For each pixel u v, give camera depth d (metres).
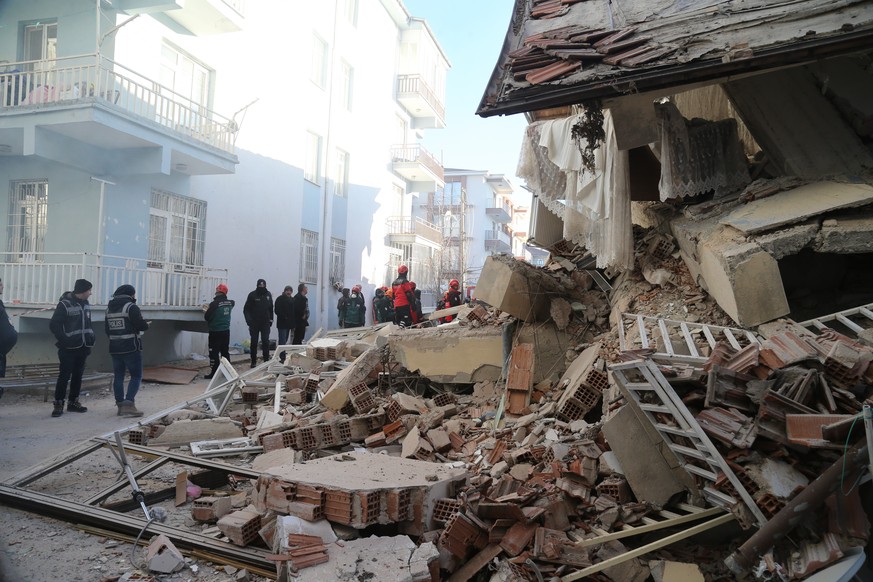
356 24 23.75
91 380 11.05
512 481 4.75
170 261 14.34
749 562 3.26
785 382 3.62
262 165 17.62
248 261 17.22
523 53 5.74
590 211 7.04
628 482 4.29
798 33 4.66
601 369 6.01
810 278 5.71
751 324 4.86
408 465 4.61
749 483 3.45
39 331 11.38
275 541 3.89
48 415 8.71
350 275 23.91
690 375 3.82
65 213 12.37
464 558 3.92
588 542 3.92
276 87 18.16
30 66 12.40
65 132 11.50
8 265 11.82
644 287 6.66
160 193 14.02
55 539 4.41
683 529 4.09
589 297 8.05
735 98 6.20
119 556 4.18
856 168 5.64
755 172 6.67
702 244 5.59
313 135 21.17
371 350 7.68
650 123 5.95
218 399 9.09
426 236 29.05
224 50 15.64
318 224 21.28
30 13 12.46
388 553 3.41
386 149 26.98
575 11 6.71
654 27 5.62
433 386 8.55
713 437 3.56
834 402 3.53
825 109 6.04
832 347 3.93
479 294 8.25
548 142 7.02
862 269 5.66
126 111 11.50
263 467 5.96
